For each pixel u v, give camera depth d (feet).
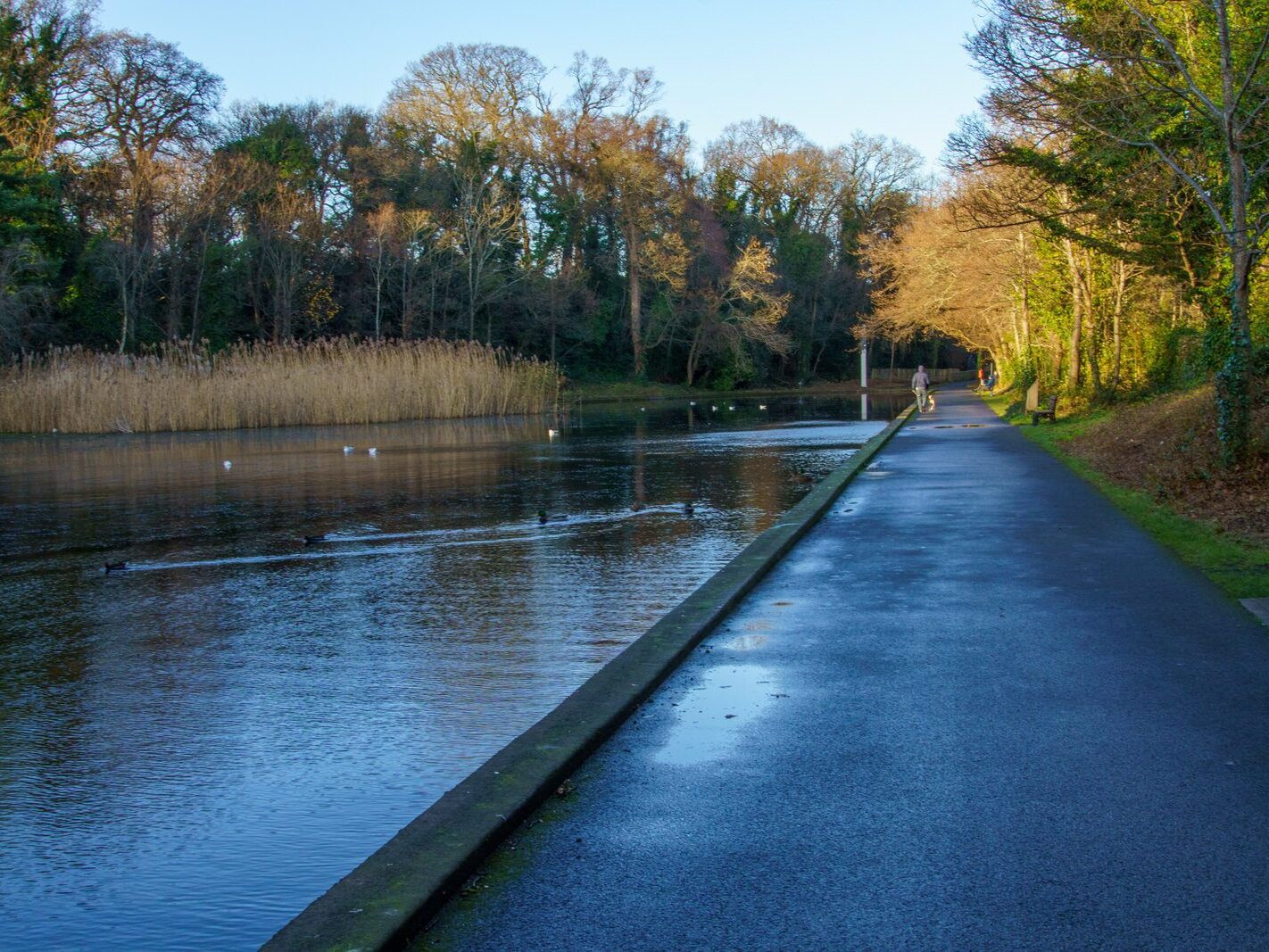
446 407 144.46
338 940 11.37
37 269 152.35
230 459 84.94
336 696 22.66
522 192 234.17
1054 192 78.95
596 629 28.27
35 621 30.48
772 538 37.60
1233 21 58.90
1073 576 31.04
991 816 14.80
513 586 34.27
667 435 107.14
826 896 12.66
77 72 173.99
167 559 40.73
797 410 163.53
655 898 12.69
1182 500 44.86
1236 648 23.06
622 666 21.93
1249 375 47.44
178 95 186.70
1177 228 68.69
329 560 39.73
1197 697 19.84
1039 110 64.59
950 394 211.61
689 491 59.21
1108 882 12.87
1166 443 58.75
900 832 14.34
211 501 57.67
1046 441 81.00
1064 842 13.94
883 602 28.48
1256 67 49.26
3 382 126.21
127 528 48.62
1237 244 48.83
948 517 43.62
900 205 282.15
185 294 190.39
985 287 147.23
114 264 171.32
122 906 13.46
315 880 14.19
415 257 207.00
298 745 19.58
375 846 15.25
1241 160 49.32
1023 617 26.32
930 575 31.86
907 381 320.50
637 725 18.98
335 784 17.65
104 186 172.55
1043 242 106.83
